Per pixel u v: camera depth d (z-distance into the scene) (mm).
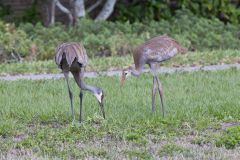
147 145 21078
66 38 42844
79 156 20000
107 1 48344
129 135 21906
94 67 37031
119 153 20172
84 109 26266
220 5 50375
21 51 40750
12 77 35125
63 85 31516
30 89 30797
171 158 19469
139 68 25109
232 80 32094
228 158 19359
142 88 30547
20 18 49125
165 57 24969
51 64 37656
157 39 25297
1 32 41938
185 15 47438
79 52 23625
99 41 41594
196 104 26734
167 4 49750
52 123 24547
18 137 22703
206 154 19906
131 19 49688
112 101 27531
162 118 24172
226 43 44469
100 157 19906
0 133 23000
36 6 49500
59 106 26797
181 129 23047
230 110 25359
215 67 37188
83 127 22984
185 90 29953
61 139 21953
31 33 43938
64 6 51656
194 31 45062
